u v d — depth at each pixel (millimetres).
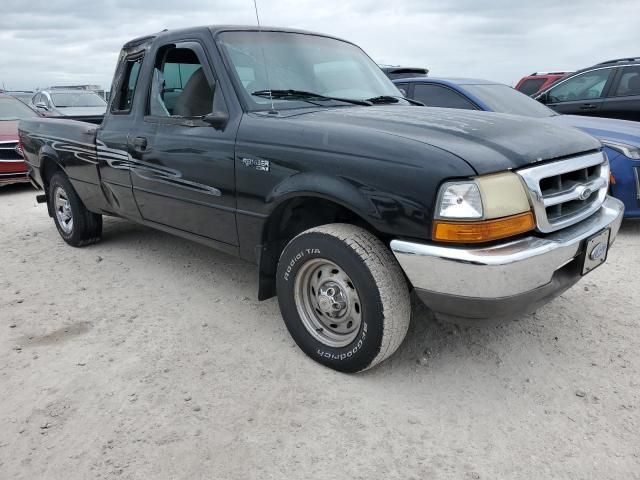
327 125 2834
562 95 8414
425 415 2580
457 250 2338
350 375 2914
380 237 2727
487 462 2271
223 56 3346
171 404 2686
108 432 2488
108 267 4680
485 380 2857
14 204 7746
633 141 5082
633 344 3178
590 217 2885
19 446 2410
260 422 2541
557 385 2799
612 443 2363
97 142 4355
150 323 3580
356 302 2783
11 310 3818
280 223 3139
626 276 4191
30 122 5496
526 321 3477
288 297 3027
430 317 3523
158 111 3816
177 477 2213
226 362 3066
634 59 7668
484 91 6375
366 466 2260
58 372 2992
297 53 3705
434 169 2357
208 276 4402
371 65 4242
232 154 3150
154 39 3877
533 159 2525
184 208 3662
